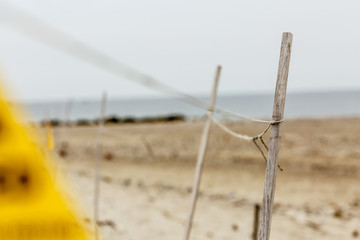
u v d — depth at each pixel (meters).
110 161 23.83
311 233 12.11
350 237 11.81
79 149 26.78
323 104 133.62
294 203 15.30
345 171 20.72
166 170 21.78
